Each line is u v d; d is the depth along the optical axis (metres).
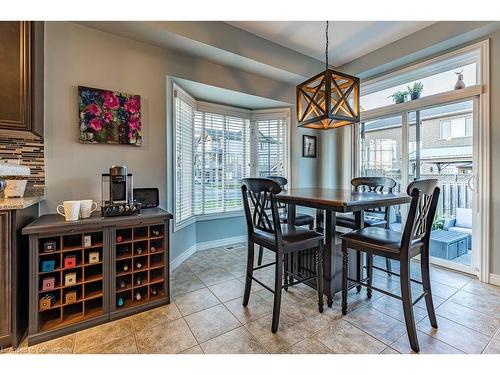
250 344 1.53
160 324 1.75
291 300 2.07
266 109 3.95
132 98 2.38
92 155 2.21
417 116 3.11
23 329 1.60
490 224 2.41
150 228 2.04
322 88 2.13
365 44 3.06
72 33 2.11
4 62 1.66
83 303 1.73
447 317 1.80
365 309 1.92
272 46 3.01
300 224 2.80
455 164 2.82
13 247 1.49
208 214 3.62
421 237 1.64
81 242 1.75
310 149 4.00
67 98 2.09
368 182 2.85
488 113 2.42
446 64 2.79
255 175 3.99
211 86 2.94
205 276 2.59
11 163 1.86
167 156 2.65
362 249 1.71
